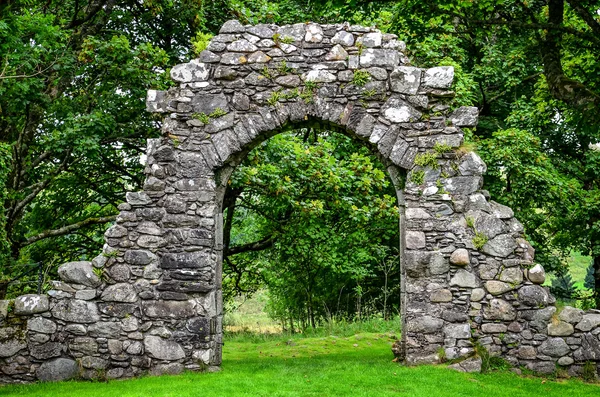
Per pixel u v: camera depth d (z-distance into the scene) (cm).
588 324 820
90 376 838
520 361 826
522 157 1352
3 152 966
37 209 1558
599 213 1444
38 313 848
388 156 865
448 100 871
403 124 866
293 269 1628
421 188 858
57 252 1559
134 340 848
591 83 991
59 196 1540
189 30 1453
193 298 858
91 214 1634
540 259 1534
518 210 1418
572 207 1448
